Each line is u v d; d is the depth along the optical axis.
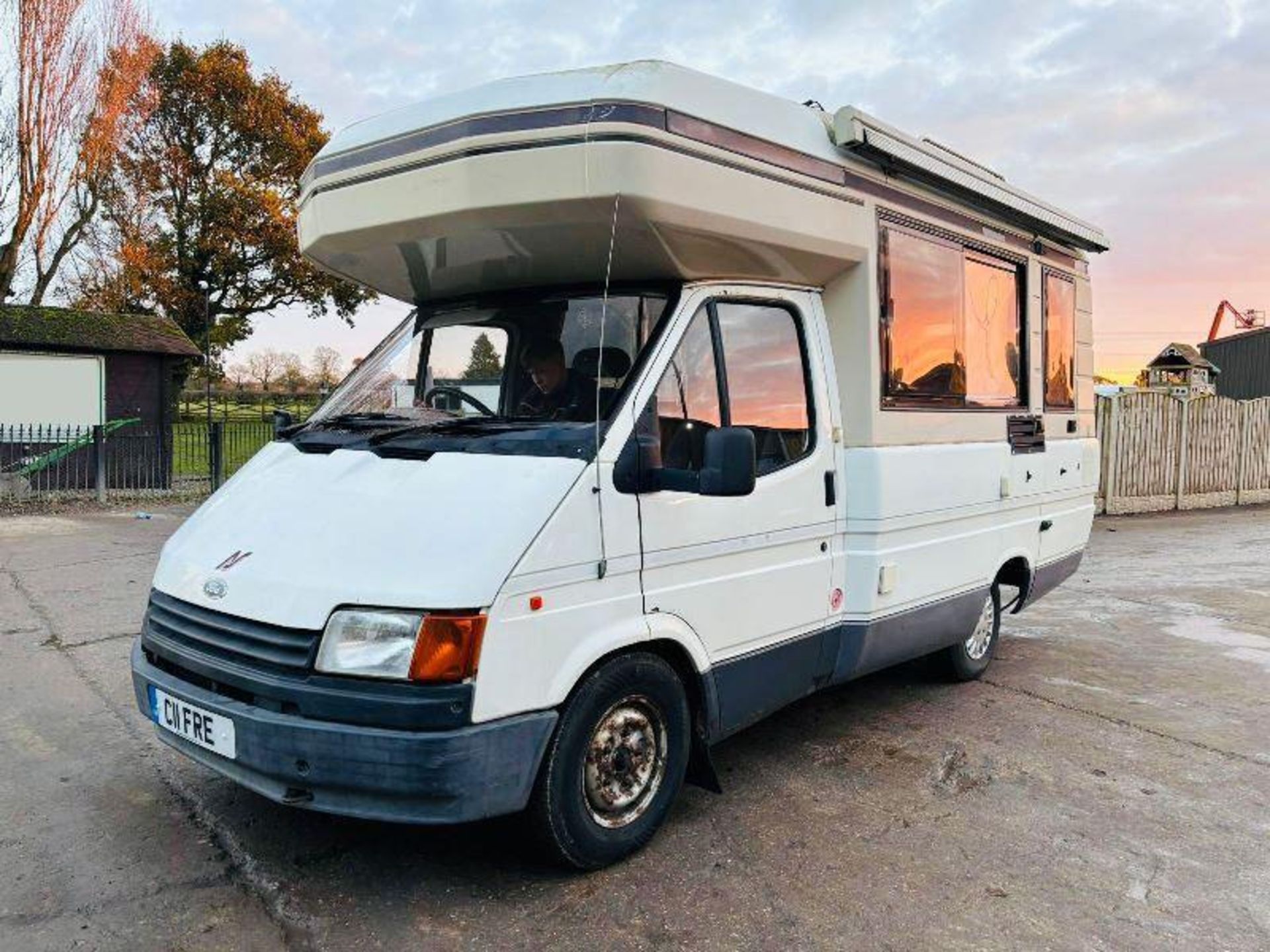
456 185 3.38
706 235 3.48
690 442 3.57
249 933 2.95
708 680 3.62
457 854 3.46
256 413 23.22
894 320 4.43
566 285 3.88
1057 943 2.98
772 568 3.89
